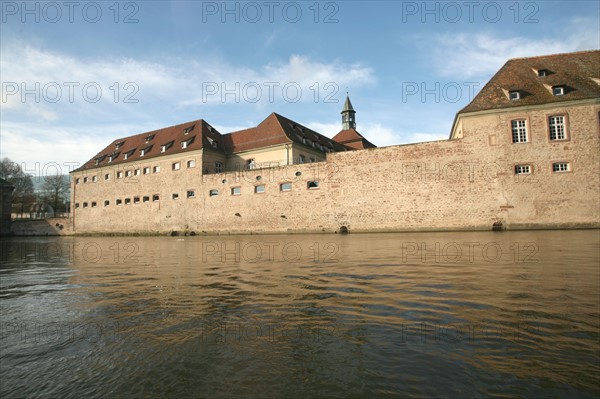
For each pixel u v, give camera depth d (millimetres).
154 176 44562
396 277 8352
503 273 8453
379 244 17969
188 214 41156
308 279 8492
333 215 32562
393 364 3736
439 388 3246
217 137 47000
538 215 26953
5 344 4656
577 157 26469
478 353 3947
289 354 4066
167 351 4266
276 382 3428
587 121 26391
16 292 8102
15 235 54594
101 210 49250
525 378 3389
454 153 28969
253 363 3863
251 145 44125
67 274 10820
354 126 74125
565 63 29719
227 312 5812
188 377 3594
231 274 9664
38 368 3924
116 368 3859
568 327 4660
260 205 36125
